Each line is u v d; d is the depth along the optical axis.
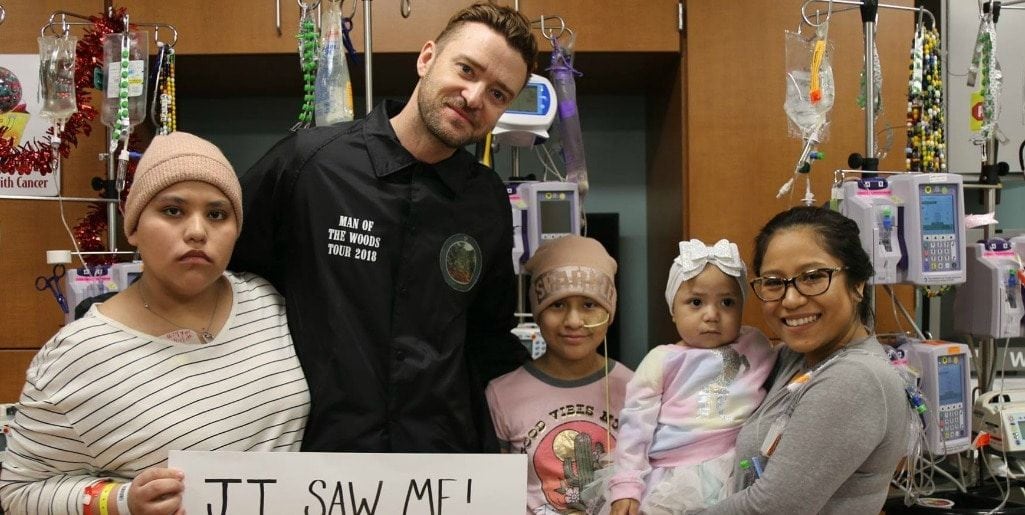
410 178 1.32
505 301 1.60
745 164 2.42
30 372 1.12
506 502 1.22
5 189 2.30
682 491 1.35
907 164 1.97
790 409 1.26
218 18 2.35
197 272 1.11
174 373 1.13
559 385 1.62
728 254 1.54
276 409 1.20
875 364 1.20
